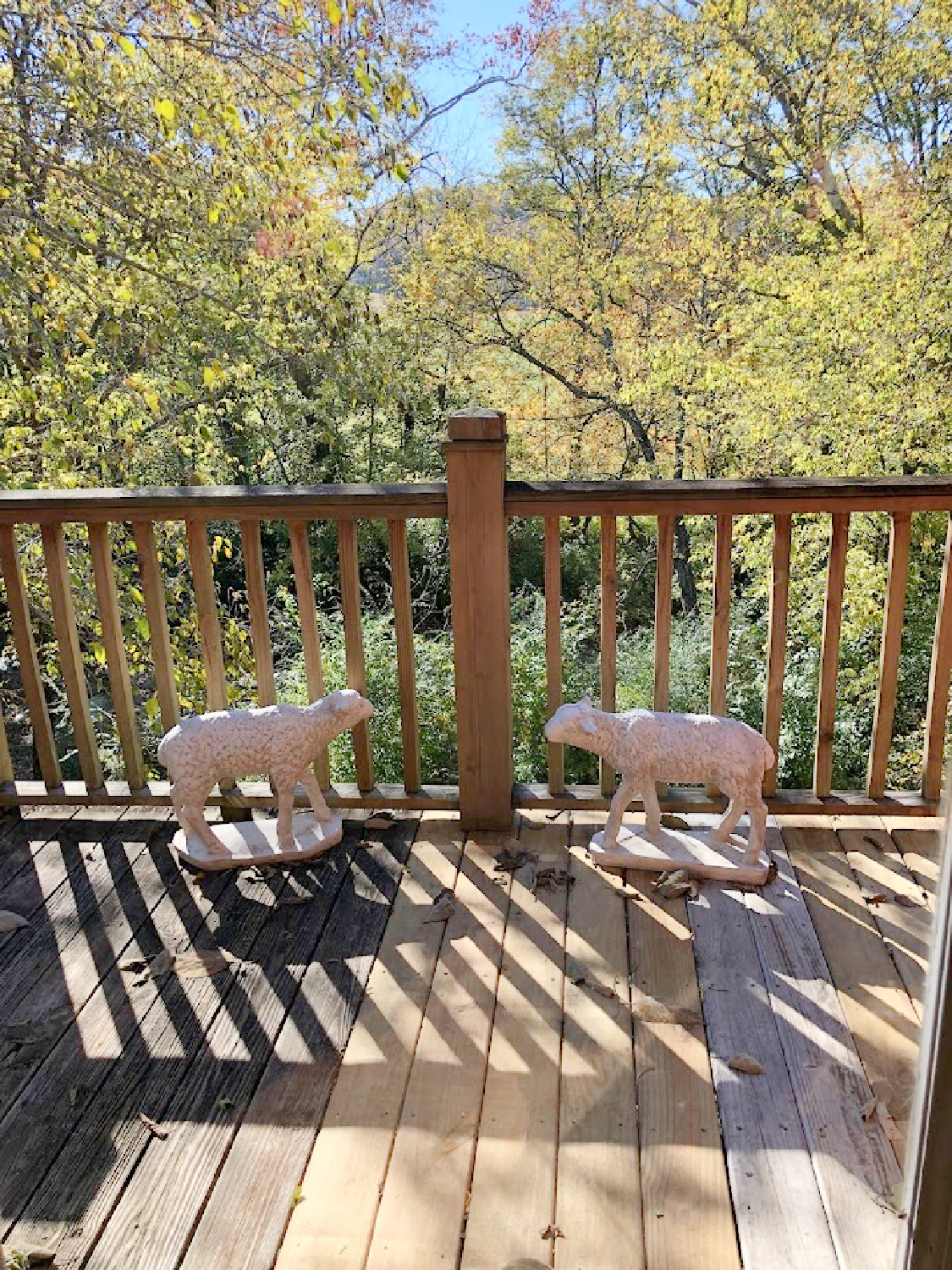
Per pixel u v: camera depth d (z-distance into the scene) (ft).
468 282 36.04
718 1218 5.07
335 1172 5.44
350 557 8.64
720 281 31.94
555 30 32.45
